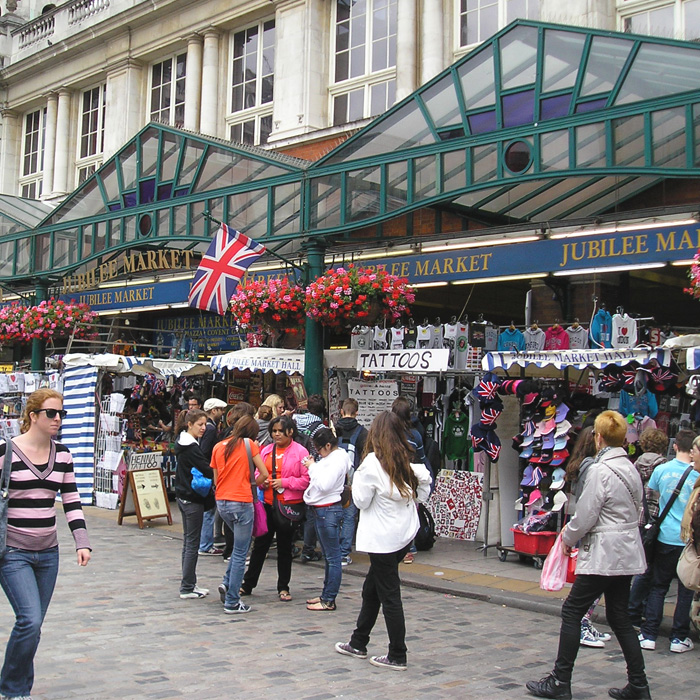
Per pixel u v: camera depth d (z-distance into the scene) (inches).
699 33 482.0
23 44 986.1
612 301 503.5
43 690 199.8
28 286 732.7
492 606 310.3
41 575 186.4
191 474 301.9
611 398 375.2
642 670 205.0
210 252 470.9
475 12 586.2
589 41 362.9
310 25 671.8
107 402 546.6
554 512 362.9
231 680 211.9
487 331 433.1
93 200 610.9
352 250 504.1
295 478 304.0
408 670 225.8
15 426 591.8
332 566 291.7
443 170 410.9
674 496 254.2
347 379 455.8
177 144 542.3
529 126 378.6
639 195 450.6
